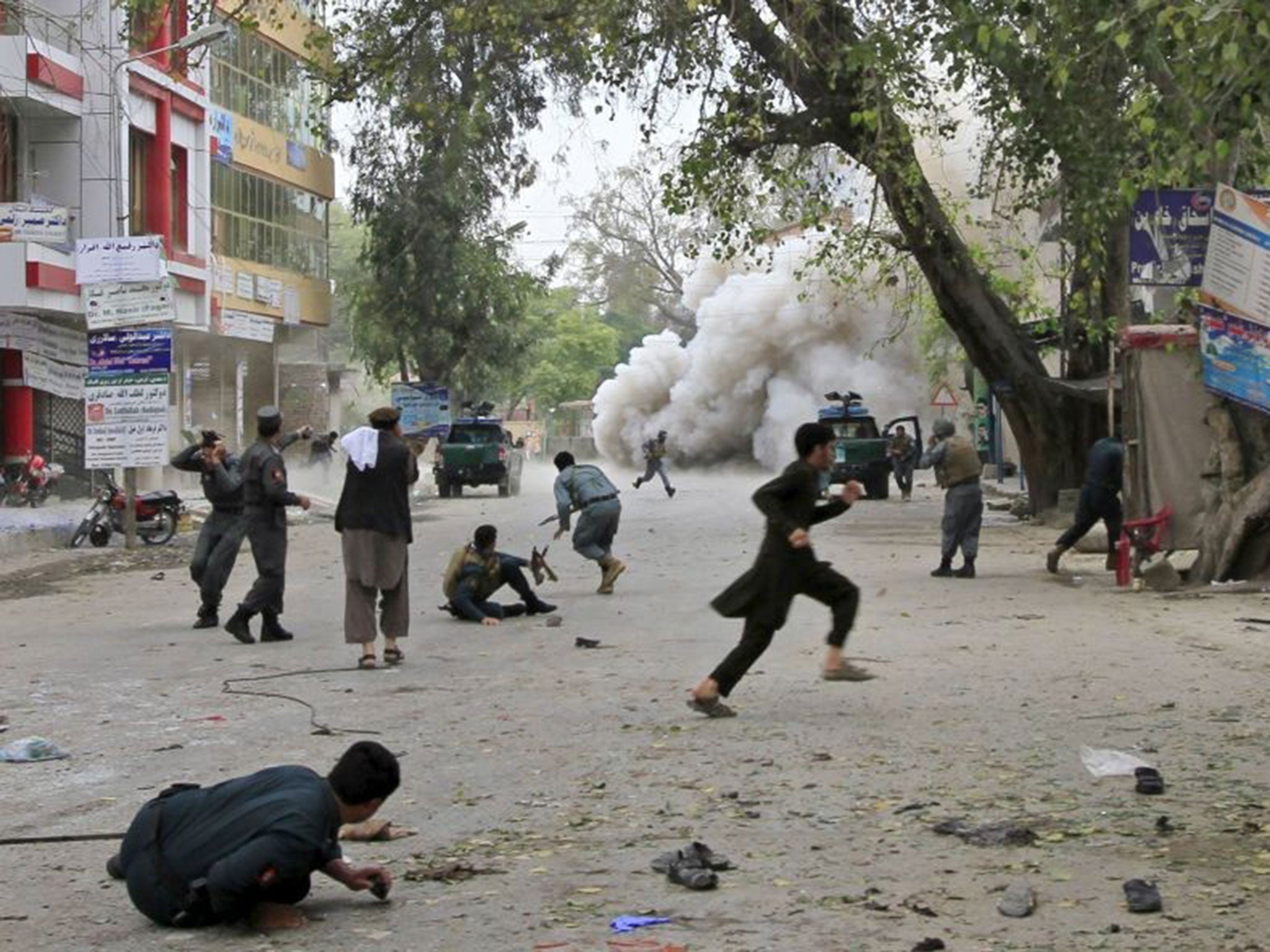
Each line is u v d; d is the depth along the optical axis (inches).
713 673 393.4
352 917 235.8
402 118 1729.8
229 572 617.9
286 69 1891.0
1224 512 680.4
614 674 473.1
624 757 347.9
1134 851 260.8
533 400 3964.1
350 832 281.7
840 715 392.2
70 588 804.6
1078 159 805.2
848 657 494.3
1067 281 1336.1
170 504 1066.1
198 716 414.9
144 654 542.3
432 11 950.4
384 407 506.6
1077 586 710.5
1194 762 329.1
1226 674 446.6
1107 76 776.3
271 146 1841.8
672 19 869.2
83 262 963.3
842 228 1403.8
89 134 1334.9
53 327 1359.5
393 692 450.0
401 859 269.1
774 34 920.3
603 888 248.4
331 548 1031.6
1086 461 1141.7
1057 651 499.5
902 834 275.4
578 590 722.2
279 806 227.8
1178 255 633.0
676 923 229.1
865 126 949.2
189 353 1694.1
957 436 762.8
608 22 863.1
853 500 395.5
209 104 1592.0
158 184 1466.5
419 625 606.5
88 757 362.0
